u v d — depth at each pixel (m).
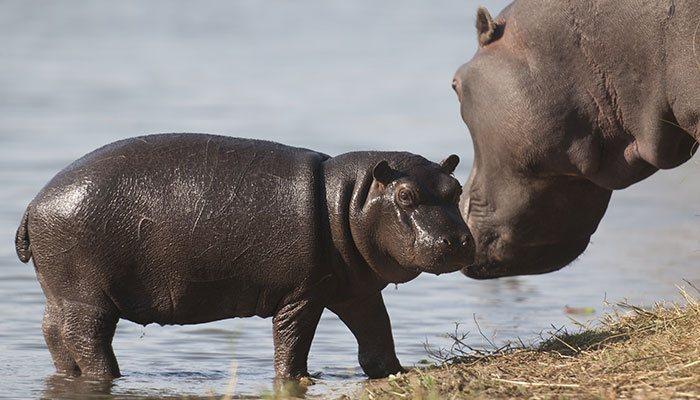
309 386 13.23
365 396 12.05
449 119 42.38
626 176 14.75
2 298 18.78
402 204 12.80
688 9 13.44
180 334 16.70
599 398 10.98
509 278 20.84
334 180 13.30
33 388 13.32
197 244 13.30
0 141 35.78
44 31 76.25
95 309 13.57
